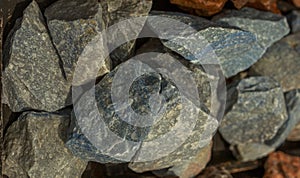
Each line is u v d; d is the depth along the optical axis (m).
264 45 0.44
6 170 0.38
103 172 0.42
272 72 0.45
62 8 0.39
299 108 0.45
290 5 0.47
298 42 0.46
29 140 0.38
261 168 0.45
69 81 0.39
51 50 0.38
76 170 0.39
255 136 0.44
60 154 0.38
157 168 0.41
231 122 0.44
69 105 0.39
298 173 0.45
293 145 0.47
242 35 0.40
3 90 0.38
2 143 0.38
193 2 0.41
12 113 0.39
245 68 0.44
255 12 0.43
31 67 0.38
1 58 0.38
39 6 0.39
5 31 0.39
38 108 0.39
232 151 0.45
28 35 0.38
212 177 0.43
